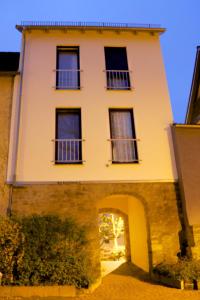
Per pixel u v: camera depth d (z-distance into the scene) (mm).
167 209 9031
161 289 7000
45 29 11406
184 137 9836
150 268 8500
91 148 9547
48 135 9570
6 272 6559
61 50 11430
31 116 9766
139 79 10898
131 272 9773
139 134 9969
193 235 8359
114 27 11570
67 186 8945
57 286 6367
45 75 10547
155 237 8664
